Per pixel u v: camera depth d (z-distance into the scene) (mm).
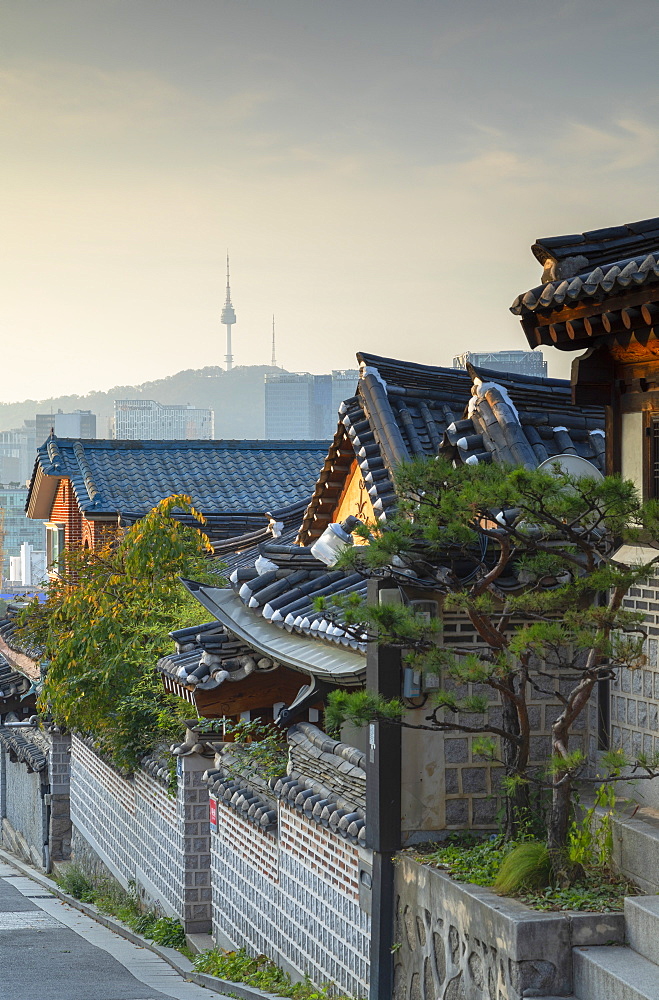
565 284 9094
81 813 24578
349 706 9188
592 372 10141
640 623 9148
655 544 9672
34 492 34438
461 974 9281
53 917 20078
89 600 19797
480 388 13258
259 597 13984
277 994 12273
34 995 13039
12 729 31594
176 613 19344
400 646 10039
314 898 12305
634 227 9820
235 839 15102
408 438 15594
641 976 7965
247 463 32625
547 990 8438
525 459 12398
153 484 30703
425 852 10555
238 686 14719
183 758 16438
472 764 10914
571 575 9664
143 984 13969
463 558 10570
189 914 16375
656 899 8594
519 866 9250
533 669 10211
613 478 8375
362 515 17297
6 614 32594
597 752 11055
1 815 33875
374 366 16422
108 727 19469
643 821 9578
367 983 10883
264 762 14133
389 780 10648
